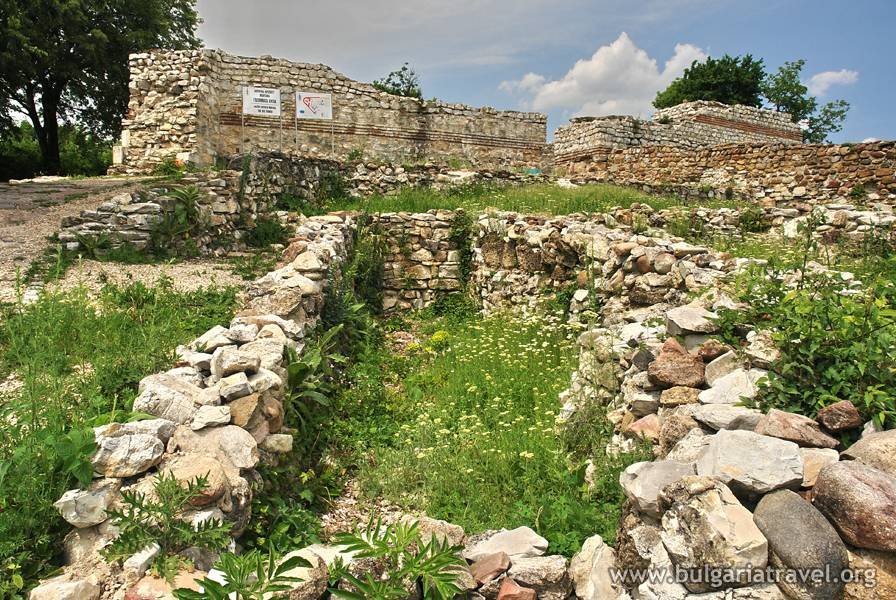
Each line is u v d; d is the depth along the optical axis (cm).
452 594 263
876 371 325
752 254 894
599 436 479
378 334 912
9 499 278
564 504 393
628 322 629
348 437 550
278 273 672
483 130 2197
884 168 1411
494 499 433
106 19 2319
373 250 1102
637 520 304
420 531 312
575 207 1220
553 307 869
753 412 333
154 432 326
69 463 288
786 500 253
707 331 435
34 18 2112
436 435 534
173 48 2661
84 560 267
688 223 1139
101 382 419
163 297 686
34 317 511
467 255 1163
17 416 348
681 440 339
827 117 3734
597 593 299
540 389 647
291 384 484
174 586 250
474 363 745
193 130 1641
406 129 2084
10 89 2295
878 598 225
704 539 247
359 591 264
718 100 3597
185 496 274
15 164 2438
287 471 418
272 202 1241
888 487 239
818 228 995
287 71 1905
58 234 866
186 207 982
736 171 1695
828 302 367
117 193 1116
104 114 2611
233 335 473
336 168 1458
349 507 452
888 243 887
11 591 242
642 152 1909
